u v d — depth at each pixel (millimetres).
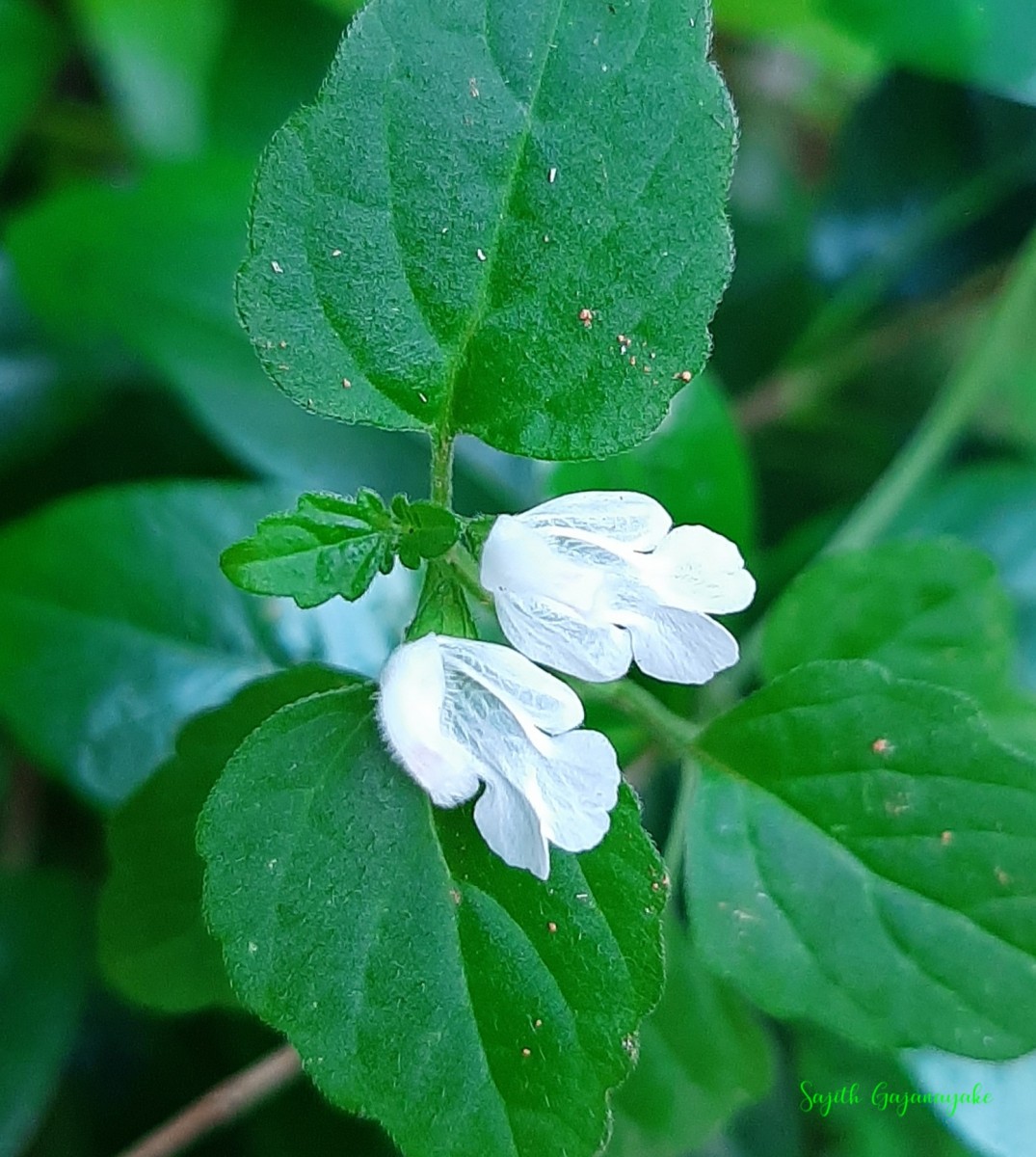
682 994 77
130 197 104
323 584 52
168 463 114
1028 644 102
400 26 52
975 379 105
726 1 127
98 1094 110
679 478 86
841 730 62
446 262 54
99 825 114
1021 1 93
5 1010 95
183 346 99
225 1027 108
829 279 125
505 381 56
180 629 85
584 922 55
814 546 105
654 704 66
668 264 54
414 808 55
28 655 83
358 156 53
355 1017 54
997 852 60
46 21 128
